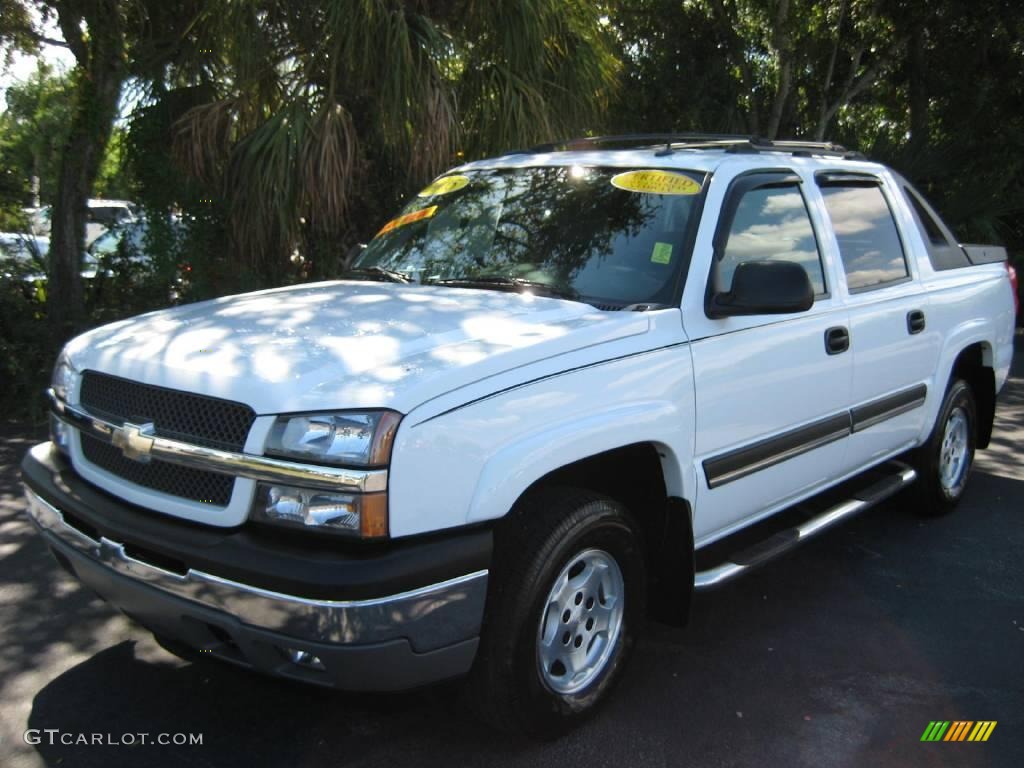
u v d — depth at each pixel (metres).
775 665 3.70
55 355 7.08
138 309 7.86
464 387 2.72
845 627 4.06
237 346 2.94
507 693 2.87
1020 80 14.37
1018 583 4.60
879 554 4.95
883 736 3.22
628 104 14.07
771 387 3.77
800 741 3.18
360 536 2.52
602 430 3.01
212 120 7.41
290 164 7.10
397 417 2.56
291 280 7.74
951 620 4.16
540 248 3.88
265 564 2.51
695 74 14.20
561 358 2.99
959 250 5.61
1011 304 6.03
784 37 13.25
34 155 7.87
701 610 4.21
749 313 3.52
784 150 4.44
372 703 3.30
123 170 8.05
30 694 3.32
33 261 7.93
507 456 2.75
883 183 5.00
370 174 8.05
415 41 7.21
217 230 7.78
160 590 2.72
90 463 3.10
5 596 4.11
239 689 3.38
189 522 2.73
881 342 4.50
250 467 2.60
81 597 4.11
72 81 7.87
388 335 3.01
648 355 3.24
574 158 4.27
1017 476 6.46
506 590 2.84
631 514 3.43
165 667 3.52
